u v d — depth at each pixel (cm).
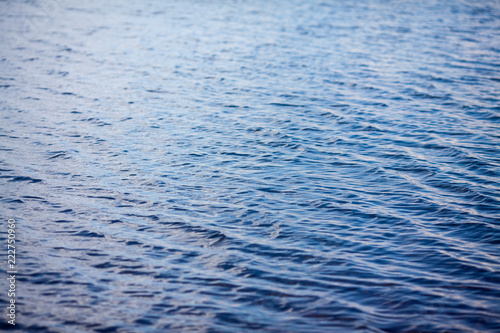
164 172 1711
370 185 1628
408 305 1058
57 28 4003
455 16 4644
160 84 2658
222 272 1173
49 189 1579
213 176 1683
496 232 1342
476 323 1005
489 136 2003
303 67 2992
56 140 1955
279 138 1998
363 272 1174
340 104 2383
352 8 5066
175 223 1393
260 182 1644
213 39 3666
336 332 978
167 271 1175
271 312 1035
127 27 4066
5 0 5219
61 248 1262
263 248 1275
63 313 1023
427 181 1650
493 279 1145
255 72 2880
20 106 2305
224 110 2297
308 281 1140
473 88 2602
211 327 988
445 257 1233
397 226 1383
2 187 1580
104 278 1144
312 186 1617
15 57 3141
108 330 978
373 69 2964
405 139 1992
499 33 3878
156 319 1009
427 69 2953
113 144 1930
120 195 1551
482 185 1609
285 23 4291
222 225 1386
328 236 1331
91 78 2748
